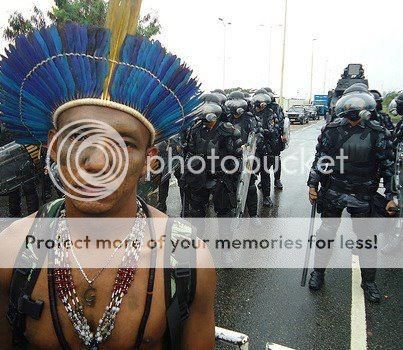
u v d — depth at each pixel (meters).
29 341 0.89
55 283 0.85
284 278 3.98
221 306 3.46
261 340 2.99
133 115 0.79
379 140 3.26
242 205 4.52
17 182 4.12
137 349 0.87
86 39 0.77
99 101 0.76
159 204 5.38
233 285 3.83
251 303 3.51
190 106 0.90
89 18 9.04
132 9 0.80
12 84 0.83
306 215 6.23
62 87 0.76
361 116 3.17
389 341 2.98
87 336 0.84
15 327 0.89
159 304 0.87
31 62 0.79
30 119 0.86
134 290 0.86
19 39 0.79
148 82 0.79
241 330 3.11
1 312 0.97
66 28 0.78
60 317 0.86
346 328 3.14
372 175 3.37
